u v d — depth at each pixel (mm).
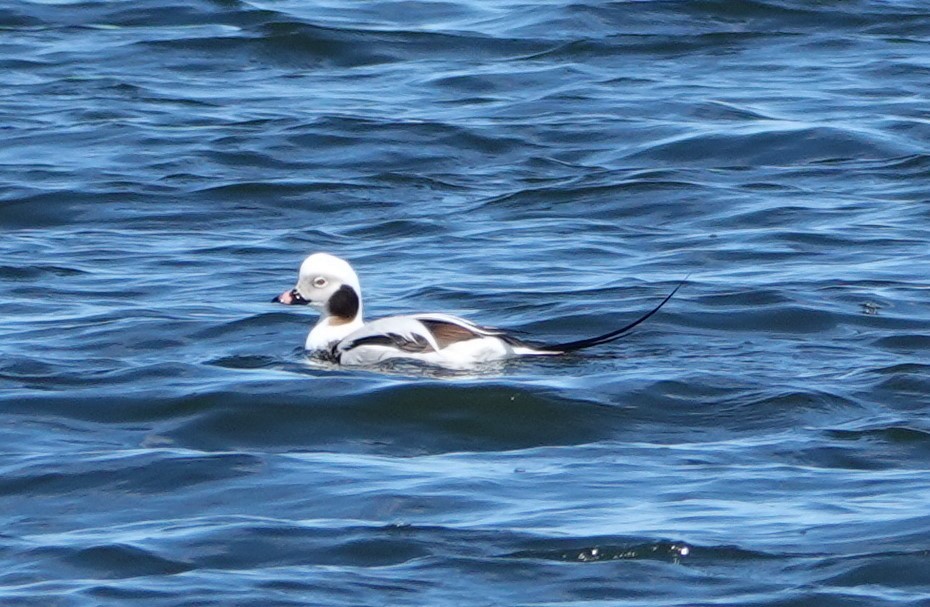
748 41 30703
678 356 15094
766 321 16359
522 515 11211
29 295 17859
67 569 10422
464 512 11281
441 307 17328
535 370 14617
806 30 31391
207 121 25984
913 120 25250
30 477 12141
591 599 9914
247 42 30734
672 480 11914
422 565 10375
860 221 20500
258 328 16500
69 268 19094
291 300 15805
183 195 22391
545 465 12359
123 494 11836
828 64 29203
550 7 32719
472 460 12578
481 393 13711
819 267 18453
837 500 11406
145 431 13297
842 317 16391
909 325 16203
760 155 23828
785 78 28297
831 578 10102
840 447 12602
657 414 13516
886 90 27344
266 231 20953
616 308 16891
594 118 25781
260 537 10844
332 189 22578
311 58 30344
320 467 12289
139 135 25125
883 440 12734
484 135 24891
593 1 32656
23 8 33281
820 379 14258
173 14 32750
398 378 14336
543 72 28766
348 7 33719
